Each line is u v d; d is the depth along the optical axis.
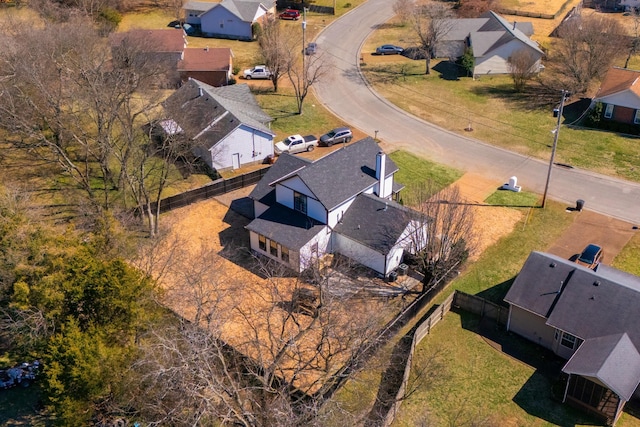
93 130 53.03
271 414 24.72
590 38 67.25
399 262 40.09
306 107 64.12
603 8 95.25
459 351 33.88
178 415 25.83
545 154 55.19
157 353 27.33
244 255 41.44
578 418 29.83
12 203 33.97
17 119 42.78
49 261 28.62
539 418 29.84
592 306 32.38
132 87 45.25
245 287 38.34
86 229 40.56
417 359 33.25
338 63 75.94
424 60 77.06
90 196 43.03
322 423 24.86
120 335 28.25
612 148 55.94
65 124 46.28
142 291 28.98
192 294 32.25
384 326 34.81
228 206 47.03
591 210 46.84
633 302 31.81
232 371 30.34
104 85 44.97
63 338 25.94
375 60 77.12
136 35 64.69
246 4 83.88
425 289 37.69
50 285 27.25
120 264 28.20
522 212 46.50
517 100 66.06
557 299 33.34
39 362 31.20
